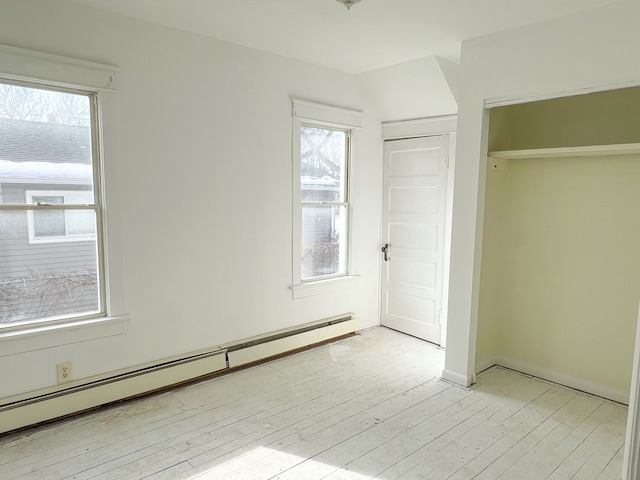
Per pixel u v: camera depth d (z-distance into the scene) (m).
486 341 3.48
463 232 3.07
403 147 4.20
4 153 2.38
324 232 4.05
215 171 3.17
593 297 3.04
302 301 3.86
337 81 3.88
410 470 2.17
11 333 2.42
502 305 3.55
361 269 4.33
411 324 4.27
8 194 2.41
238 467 2.18
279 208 3.60
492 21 2.64
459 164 3.07
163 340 3.02
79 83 2.50
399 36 2.94
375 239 4.44
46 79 2.39
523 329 3.43
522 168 3.37
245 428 2.54
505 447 2.39
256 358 3.46
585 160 3.04
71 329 2.59
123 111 2.70
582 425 2.63
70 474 2.11
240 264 3.39
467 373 3.13
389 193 4.38
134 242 2.82
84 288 2.70
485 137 2.99
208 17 2.69
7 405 2.41
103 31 2.59
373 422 2.63
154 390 2.94
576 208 3.09
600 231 2.98
